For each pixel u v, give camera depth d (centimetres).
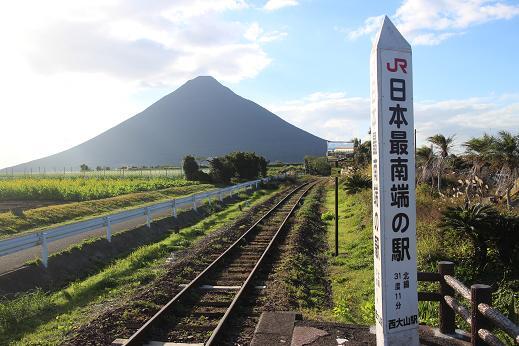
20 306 814
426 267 1026
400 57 482
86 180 4394
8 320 776
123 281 1041
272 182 4775
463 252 1071
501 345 434
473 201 1458
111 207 2411
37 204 2606
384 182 483
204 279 1031
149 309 820
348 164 4084
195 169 4641
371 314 825
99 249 1325
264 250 1386
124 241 1480
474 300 488
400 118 485
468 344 569
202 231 1802
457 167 2472
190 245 1506
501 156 1543
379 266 497
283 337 613
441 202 1523
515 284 929
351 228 1798
